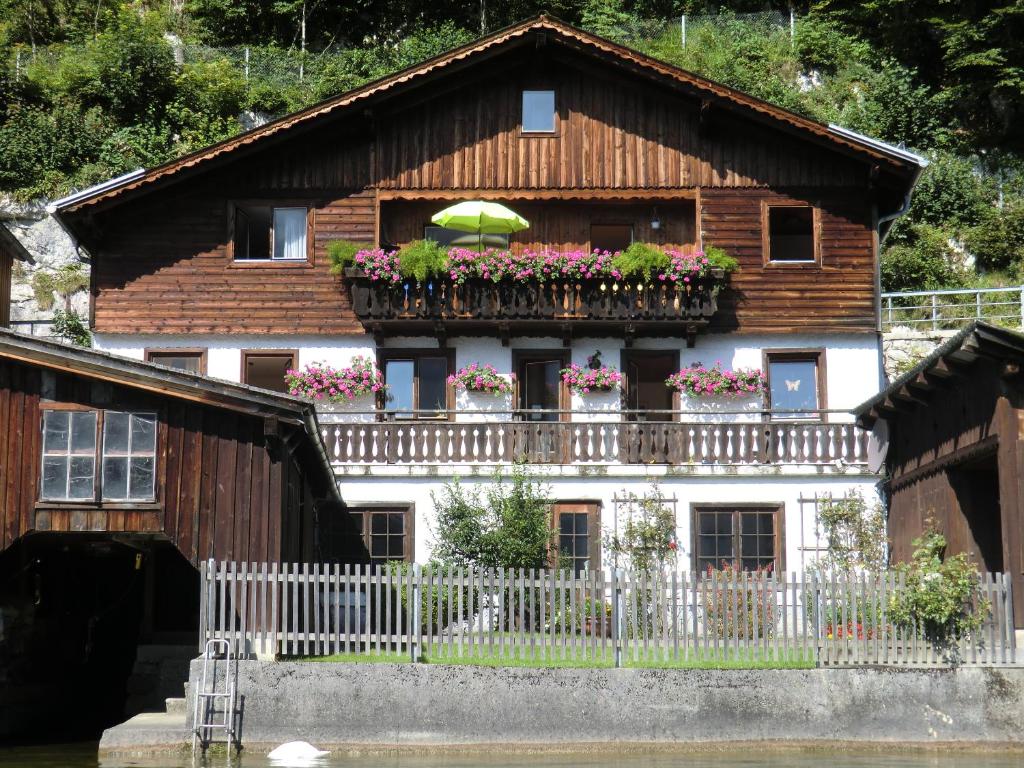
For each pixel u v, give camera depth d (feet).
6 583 73.36
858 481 84.94
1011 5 153.79
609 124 92.63
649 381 94.07
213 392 63.16
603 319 88.89
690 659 60.03
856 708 58.18
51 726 76.69
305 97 152.35
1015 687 58.29
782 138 92.02
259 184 91.81
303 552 75.36
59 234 120.37
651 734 57.77
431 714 57.72
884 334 114.73
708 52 162.09
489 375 90.43
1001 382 60.34
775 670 58.39
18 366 63.31
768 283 90.94
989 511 68.03
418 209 94.02
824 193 91.66
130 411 63.46
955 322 122.42
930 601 58.70
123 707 83.87
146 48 143.74
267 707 57.82
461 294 89.10
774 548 84.79
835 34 163.84
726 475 85.35
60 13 167.53
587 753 57.16
